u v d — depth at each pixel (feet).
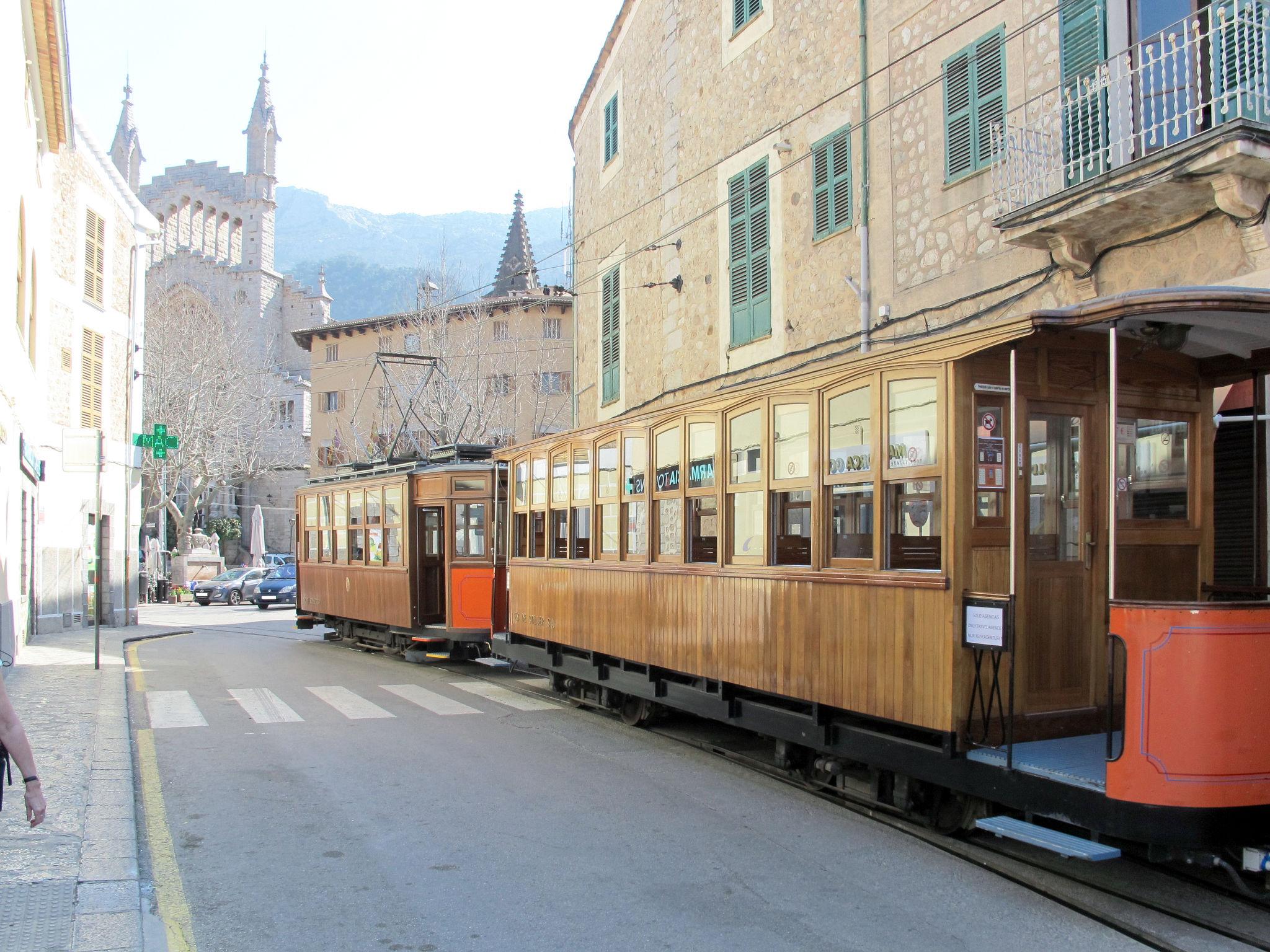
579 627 39.52
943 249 40.65
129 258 88.53
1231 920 17.72
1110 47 33.58
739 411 29.35
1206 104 29.35
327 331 171.94
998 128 37.52
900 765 22.88
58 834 22.15
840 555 24.94
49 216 70.38
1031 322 19.54
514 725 37.65
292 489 206.90
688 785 28.27
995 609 20.31
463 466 55.06
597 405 73.61
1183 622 17.46
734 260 54.60
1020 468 21.70
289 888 19.72
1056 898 19.04
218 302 202.28
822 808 25.86
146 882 20.02
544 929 17.65
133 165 278.87
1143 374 23.17
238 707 41.24
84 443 50.06
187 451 142.72
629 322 67.36
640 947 16.87
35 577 72.08
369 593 63.72
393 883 20.01
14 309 52.85
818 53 48.16
